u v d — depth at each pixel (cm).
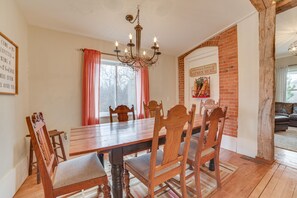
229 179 199
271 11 232
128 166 148
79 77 291
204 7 244
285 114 495
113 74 346
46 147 130
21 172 199
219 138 175
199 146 151
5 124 168
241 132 284
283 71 579
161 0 226
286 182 190
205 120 147
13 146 184
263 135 247
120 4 228
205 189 179
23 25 229
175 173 137
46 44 261
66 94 278
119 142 131
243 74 279
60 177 120
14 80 191
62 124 275
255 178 200
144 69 365
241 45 282
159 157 153
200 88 372
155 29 297
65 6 221
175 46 378
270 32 234
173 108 119
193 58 394
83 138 144
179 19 271
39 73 254
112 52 330
